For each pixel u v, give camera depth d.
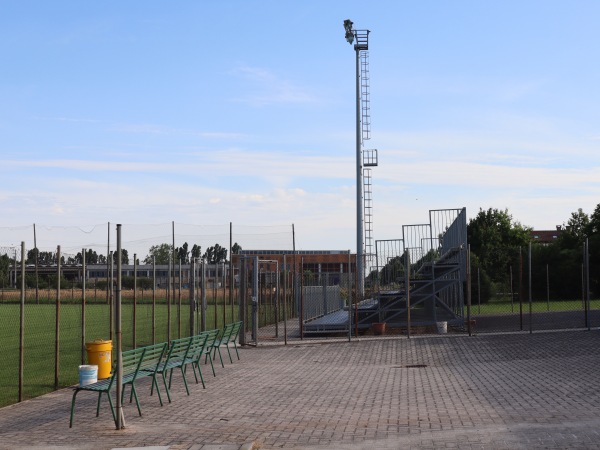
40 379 17.69
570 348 21.08
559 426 10.05
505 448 8.91
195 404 13.06
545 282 50.53
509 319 33.84
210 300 47.66
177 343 14.20
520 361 18.53
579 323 30.22
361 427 10.62
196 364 16.27
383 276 28.64
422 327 28.95
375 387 14.72
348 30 39.66
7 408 13.25
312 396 13.72
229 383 15.77
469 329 25.50
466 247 27.14
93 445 9.77
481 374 16.28
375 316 28.47
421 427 10.45
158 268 61.03
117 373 10.93
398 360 19.73
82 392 15.05
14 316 44.34
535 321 32.09
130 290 60.44
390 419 11.16
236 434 10.34
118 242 11.21
